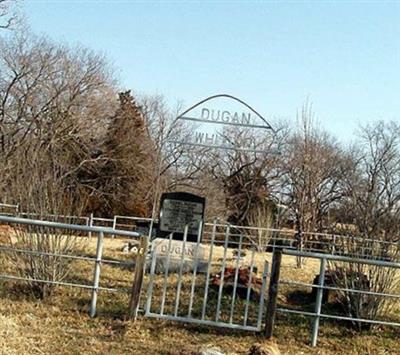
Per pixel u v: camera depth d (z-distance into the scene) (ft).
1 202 40.96
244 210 142.41
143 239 27.30
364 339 27.63
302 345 26.27
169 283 36.65
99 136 131.95
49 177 32.04
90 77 132.16
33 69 125.29
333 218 67.41
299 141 138.10
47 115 123.85
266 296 33.30
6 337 23.39
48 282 28.58
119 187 131.23
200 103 36.70
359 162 168.14
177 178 142.72
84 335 25.04
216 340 25.62
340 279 29.91
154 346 24.25
